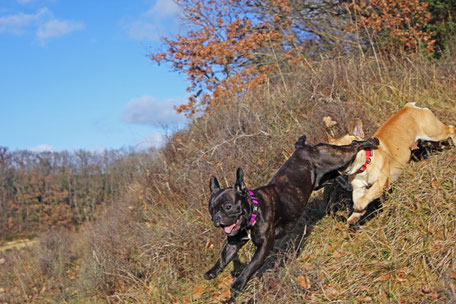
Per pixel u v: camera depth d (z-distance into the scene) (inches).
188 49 474.3
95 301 250.7
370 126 258.5
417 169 215.0
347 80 306.3
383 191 196.4
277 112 316.8
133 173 433.1
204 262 236.1
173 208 298.7
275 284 181.9
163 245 250.4
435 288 158.4
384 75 318.0
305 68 388.2
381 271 177.3
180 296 221.0
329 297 174.6
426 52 387.2
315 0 525.7
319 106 293.3
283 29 519.8
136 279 247.6
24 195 713.0
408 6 405.1
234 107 362.0
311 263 197.0
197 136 354.0
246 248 226.5
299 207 191.3
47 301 300.5
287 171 194.7
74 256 373.1
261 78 436.5
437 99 278.5
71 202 706.2
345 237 206.1
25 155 784.9
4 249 576.4
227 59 484.4
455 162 208.8
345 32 463.8
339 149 193.8
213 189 181.9
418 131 219.3
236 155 284.0
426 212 191.2
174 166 340.8
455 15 427.8
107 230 327.0
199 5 484.4
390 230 193.6
